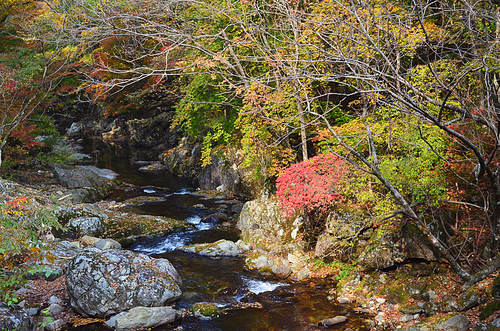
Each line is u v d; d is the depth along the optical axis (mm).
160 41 5895
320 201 9250
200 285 8672
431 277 7574
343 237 9039
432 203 7465
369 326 6789
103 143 33562
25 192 11320
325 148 10477
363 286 8141
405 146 8117
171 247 11188
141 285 7387
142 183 20062
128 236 11734
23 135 14172
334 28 5652
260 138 10945
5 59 14484
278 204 10961
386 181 4977
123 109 29531
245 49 9891
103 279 7297
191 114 15391
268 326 6961
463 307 6582
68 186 16562
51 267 8625
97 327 6910
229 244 10719
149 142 30906
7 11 16781
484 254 7227
